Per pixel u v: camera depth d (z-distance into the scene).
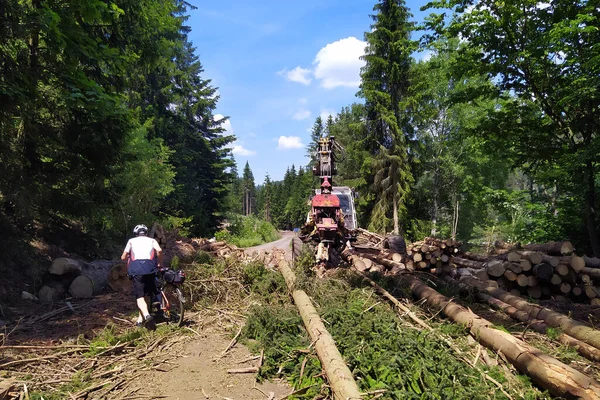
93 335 5.69
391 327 5.21
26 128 8.02
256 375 4.51
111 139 9.07
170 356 5.09
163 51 11.47
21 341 5.33
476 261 9.58
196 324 6.29
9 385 4.02
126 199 14.68
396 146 26.47
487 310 6.78
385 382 4.05
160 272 6.23
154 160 17.83
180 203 28.48
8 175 7.57
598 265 7.82
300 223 83.94
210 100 36.69
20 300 6.96
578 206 12.88
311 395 4.05
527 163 14.59
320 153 10.09
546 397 3.93
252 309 6.39
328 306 6.07
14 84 6.70
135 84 20.95
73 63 7.66
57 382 4.31
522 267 7.75
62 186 9.02
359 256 10.34
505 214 20.11
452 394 3.76
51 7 7.23
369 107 28.00
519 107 12.80
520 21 12.12
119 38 9.68
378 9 27.66
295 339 5.26
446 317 6.20
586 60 10.41
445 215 32.31
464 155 26.64
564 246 8.17
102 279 8.14
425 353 4.50
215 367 4.81
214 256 10.25
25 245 7.76
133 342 5.45
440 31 12.70
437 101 26.70
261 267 8.30
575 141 12.54
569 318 5.70
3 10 6.29
